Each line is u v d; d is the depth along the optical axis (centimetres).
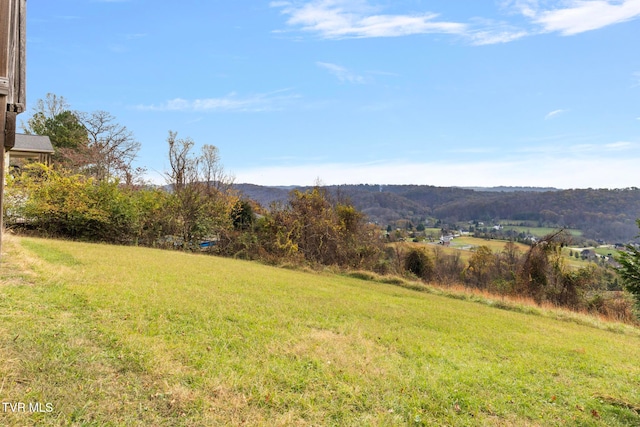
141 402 329
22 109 524
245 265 1605
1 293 525
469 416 405
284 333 582
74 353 387
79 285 660
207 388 371
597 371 635
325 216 2338
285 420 340
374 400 406
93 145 3294
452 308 1172
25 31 527
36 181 1642
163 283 811
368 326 734
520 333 903
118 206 1727
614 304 1756
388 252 2623
